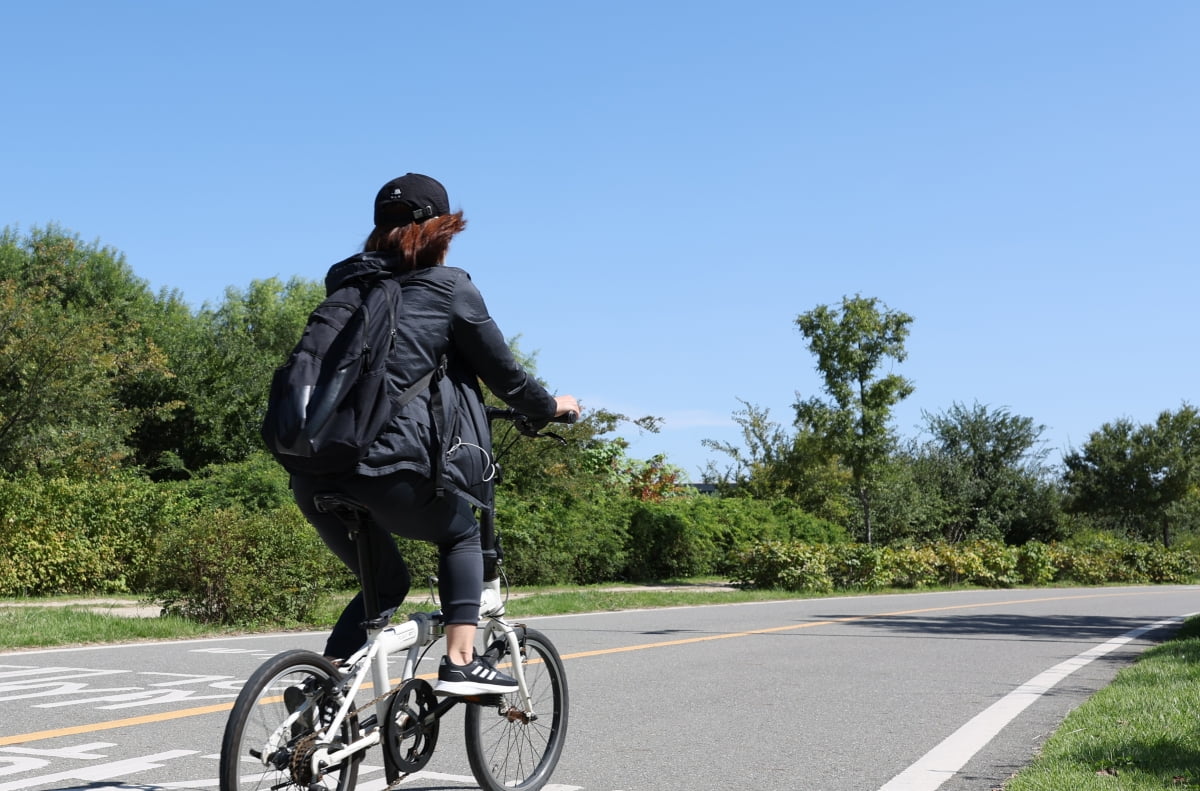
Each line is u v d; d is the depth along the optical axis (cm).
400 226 386
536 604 1667
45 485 1744
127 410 2695
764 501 3375
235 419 2952
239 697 342
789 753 577
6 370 2270
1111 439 6344
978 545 3375
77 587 1730
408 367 360
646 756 565
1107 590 3106
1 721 625
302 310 4888
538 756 469
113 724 619
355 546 387
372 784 483
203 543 1233
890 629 1400
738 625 1438
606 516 2527
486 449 389
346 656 394
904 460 4538
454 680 388
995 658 1057
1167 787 459
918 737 627
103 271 3959
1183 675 846
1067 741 577
